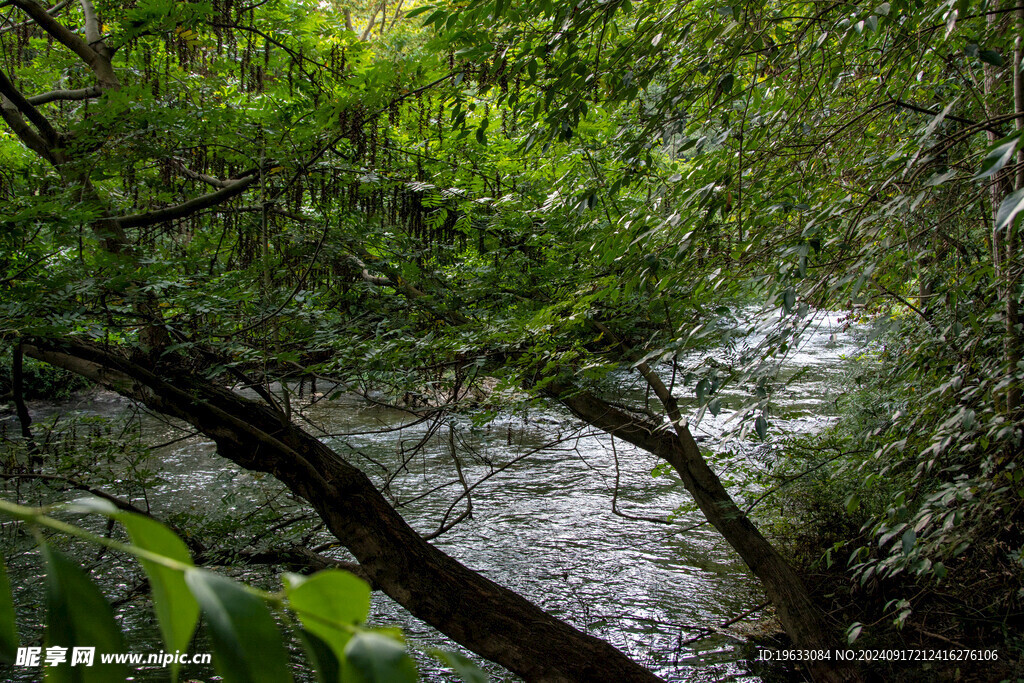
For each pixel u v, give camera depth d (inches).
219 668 13.3
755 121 163.6
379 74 163.2
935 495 140.0
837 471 235.3
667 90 153.9
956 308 151.7
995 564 202.2
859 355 382.3
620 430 243.6
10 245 161.5
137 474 273.9
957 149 163.2
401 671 14.3
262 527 278.1
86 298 169.3
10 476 252.2
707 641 273.4
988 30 147.0
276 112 187.9
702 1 155.1
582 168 207.2
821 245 115.4
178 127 175.0
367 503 187.9
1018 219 118.6
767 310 109.3
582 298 166.7
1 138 223.5
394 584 183.5
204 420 180.7
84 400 478.9
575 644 190.5
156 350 179.0
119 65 221.0
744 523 240.7
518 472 444.1
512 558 342.6
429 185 200.7
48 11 204.7
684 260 134.3
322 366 189.9
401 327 216.5
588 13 141.3
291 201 206.5
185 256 210.2
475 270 220.7
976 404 155.6
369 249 217.9
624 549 354.3
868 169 150.0
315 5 195.8
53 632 14.1
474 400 228.4
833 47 161.5
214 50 193.8
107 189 214.1
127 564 287.6
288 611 15.1
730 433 112.7
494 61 151.6
